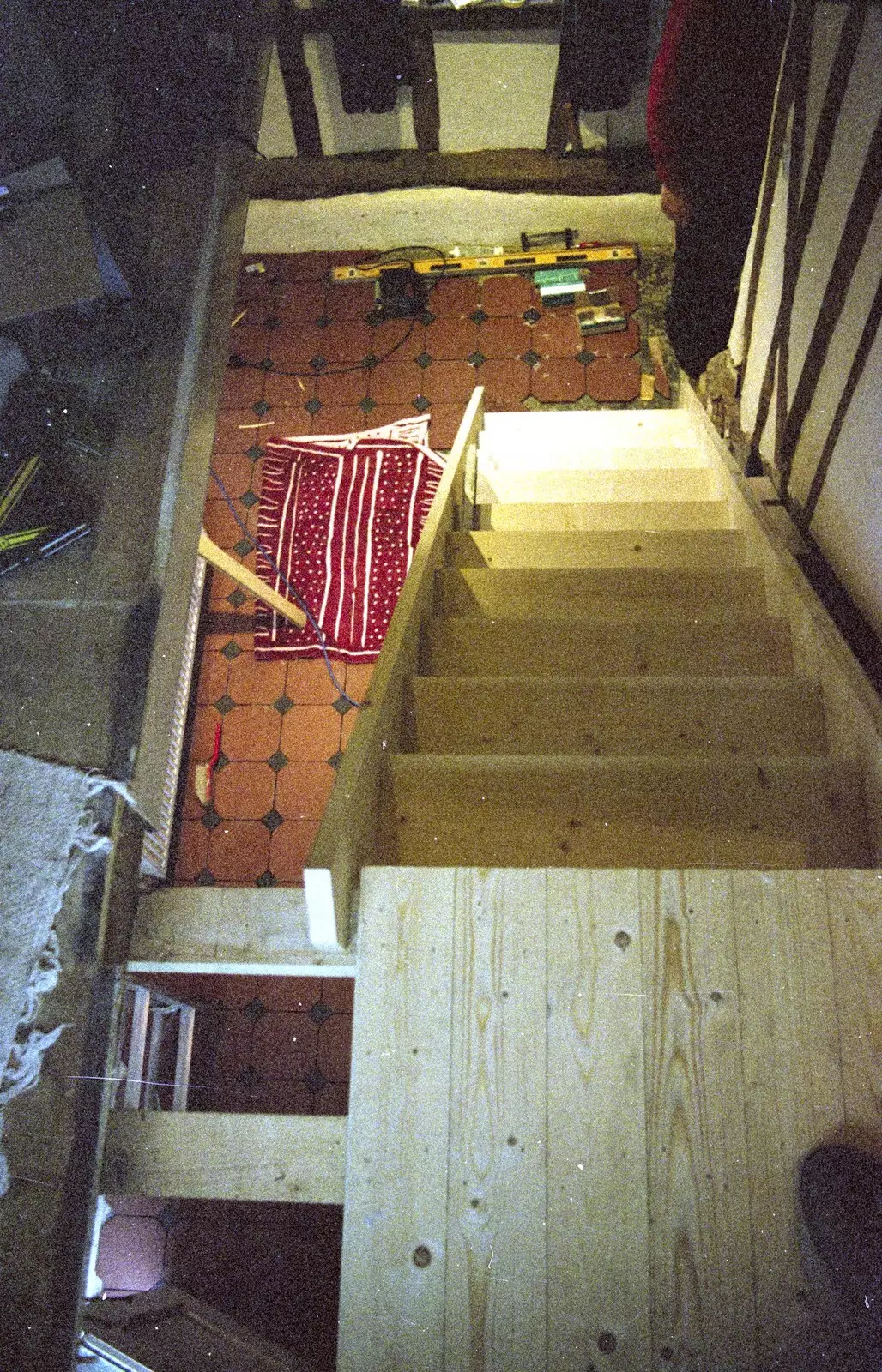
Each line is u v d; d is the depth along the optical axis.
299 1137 1.93
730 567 3.42
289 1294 3.16
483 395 4.74
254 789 3.86
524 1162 1.72
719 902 1.89
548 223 5.32
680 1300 1.62
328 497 4.48
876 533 2.53
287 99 4.83
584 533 3.51
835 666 2.46
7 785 2.23
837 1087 1.74
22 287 2.82
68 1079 1.94
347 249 5.47
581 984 1.84
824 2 2.47
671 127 2.93
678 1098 1.75
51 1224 1.84
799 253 2.83
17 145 2.82
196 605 3.99
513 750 2.59
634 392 4.90
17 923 2.07
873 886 1.89
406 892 1.93
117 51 3.28
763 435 3.50
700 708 2.60
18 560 2.50
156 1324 2.41
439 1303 1.65
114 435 2.71
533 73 4.69
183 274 3.02
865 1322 1.53
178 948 2.08
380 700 2.25
